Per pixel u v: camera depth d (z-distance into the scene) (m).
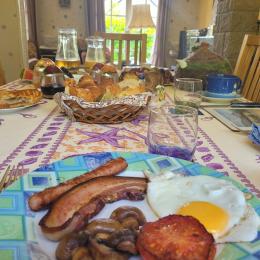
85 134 0.79
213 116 0.98
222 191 0.44
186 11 5.30
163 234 0.32
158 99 1.13
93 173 0.47
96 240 0.32
